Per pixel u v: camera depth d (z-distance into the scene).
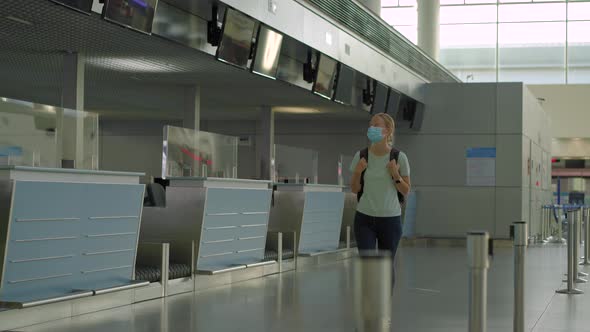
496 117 21.19
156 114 20.06
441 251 17.67
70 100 11.55
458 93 21.38
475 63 35.12
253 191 10.56
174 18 10.31
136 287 8.03
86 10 8.05
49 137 7.98
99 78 13.98
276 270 11.57
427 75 21.97
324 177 21.61
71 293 7.12
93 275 7.54
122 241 7.91
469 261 4.27
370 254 3.05
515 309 5.40
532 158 23.08
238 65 11.41
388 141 6.27
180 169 10.23
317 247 13.59
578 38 34.38
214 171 11.18
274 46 12.26
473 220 21.22
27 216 6.58
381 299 3.01
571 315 7.51
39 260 6.80
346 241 15.20
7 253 6.44
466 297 8.84
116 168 21.77
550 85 32.34
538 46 34.66
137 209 8.05
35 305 6.51
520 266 5.40
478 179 21.22
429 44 27.41
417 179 21.53
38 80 14.45
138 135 21.67
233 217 10.11
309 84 14.55
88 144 8.51
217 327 6.50
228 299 8.39
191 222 9.35
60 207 6.95
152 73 13.35
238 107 18.62
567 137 32.31
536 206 24.06
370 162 6.29
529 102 22.56
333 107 18.39
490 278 11.39
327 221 13.95
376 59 17.16
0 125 7.34
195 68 12.74
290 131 21.83
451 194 21.34
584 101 32.12
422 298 8.75
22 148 7.61
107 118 21.27
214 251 9.74
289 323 6.76
